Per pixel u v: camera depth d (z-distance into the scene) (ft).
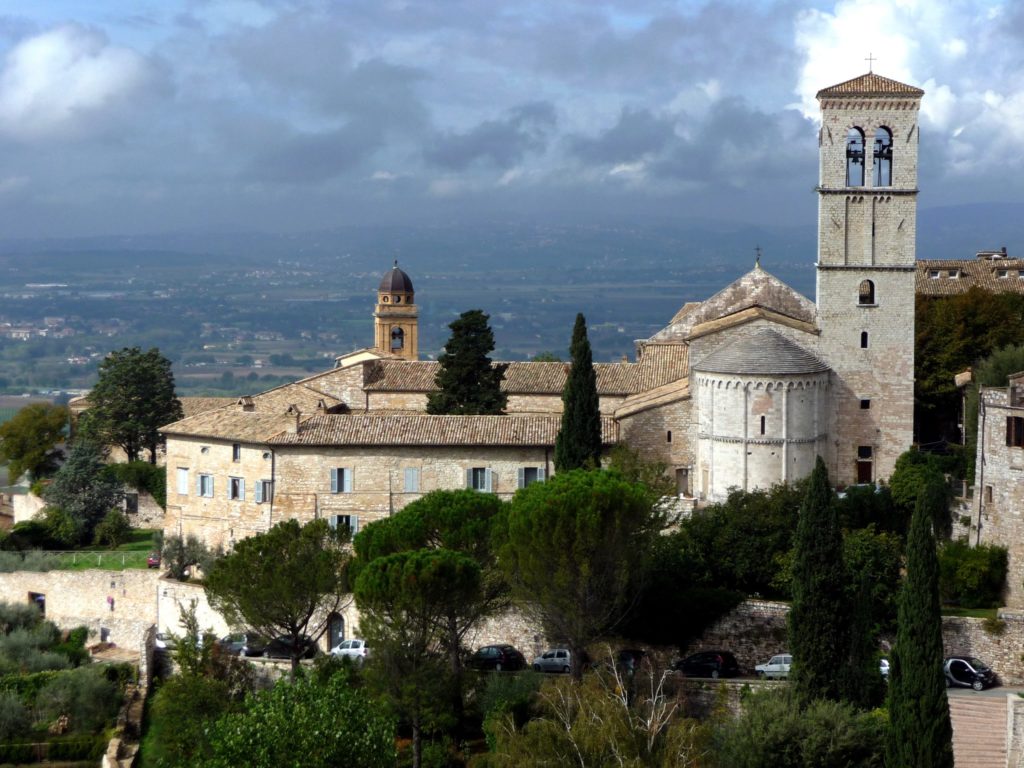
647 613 299.99
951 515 336.90
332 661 292.20
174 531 396.16
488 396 409.69
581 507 274.57
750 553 311.88
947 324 417.28
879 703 265.54
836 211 371.56
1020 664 283.79
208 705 294.87
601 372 430.61
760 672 287.48
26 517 471.21
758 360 356.18
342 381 436.35
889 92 365.81
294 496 376.27
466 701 284.00
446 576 272.10
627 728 231.30
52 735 323.98
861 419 374.02
